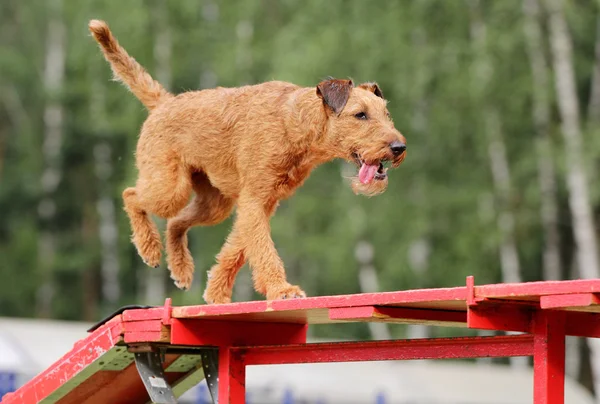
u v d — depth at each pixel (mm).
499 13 18797
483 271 19156
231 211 6844
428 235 19500
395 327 21188
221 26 21875
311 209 19719
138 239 6613
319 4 19297
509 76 18719
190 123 6297
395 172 19047
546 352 4703
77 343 6145
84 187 26578
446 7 18828
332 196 20125
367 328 22094
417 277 19203
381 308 4859
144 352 6016
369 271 19656
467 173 19359
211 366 6062
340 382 13203
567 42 18469
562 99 18281
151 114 6574
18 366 11391
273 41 20500
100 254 25734
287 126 5910
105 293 25453
